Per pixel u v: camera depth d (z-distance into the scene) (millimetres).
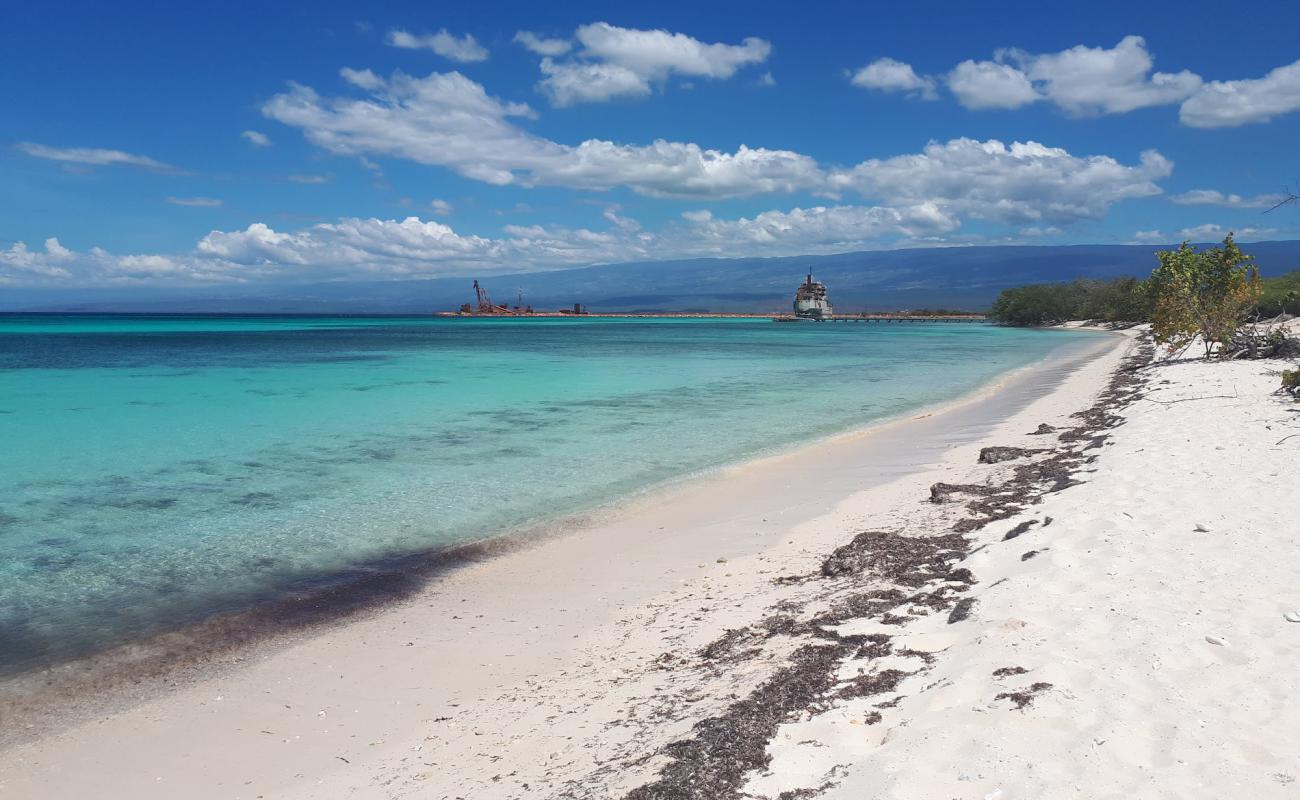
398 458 17734
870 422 23188
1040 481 12578
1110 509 9516
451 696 6789
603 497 14148
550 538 11703
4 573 10258
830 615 7348
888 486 13992
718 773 4609
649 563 10305
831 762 4566
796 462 16984
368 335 95500
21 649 7957
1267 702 4664
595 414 25062
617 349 66688
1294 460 11266
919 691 5352
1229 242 30422
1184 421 15664
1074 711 4664
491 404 27547
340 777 5574
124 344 68250
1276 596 6355
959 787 4023
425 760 5688
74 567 10500
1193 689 4875
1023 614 6352
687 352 62688
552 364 47844
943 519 10922
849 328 151375
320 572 10289
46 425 22422
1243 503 9219
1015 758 4203
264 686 7109
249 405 26922
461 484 15195
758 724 5168
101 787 5578
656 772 4809
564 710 6250
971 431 20156
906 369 44531
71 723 6500
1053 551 8008
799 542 10781
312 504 13719
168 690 7070
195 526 12391
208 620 8703
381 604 9141
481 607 8953
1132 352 46531
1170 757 4137
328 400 28531
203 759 5914
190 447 19078
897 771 4207
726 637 7352
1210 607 6188
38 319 183500
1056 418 21062
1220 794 3773
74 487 14977
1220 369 25594
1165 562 7367
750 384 35344
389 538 11750
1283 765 3986
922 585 7973
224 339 79875
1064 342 79312
